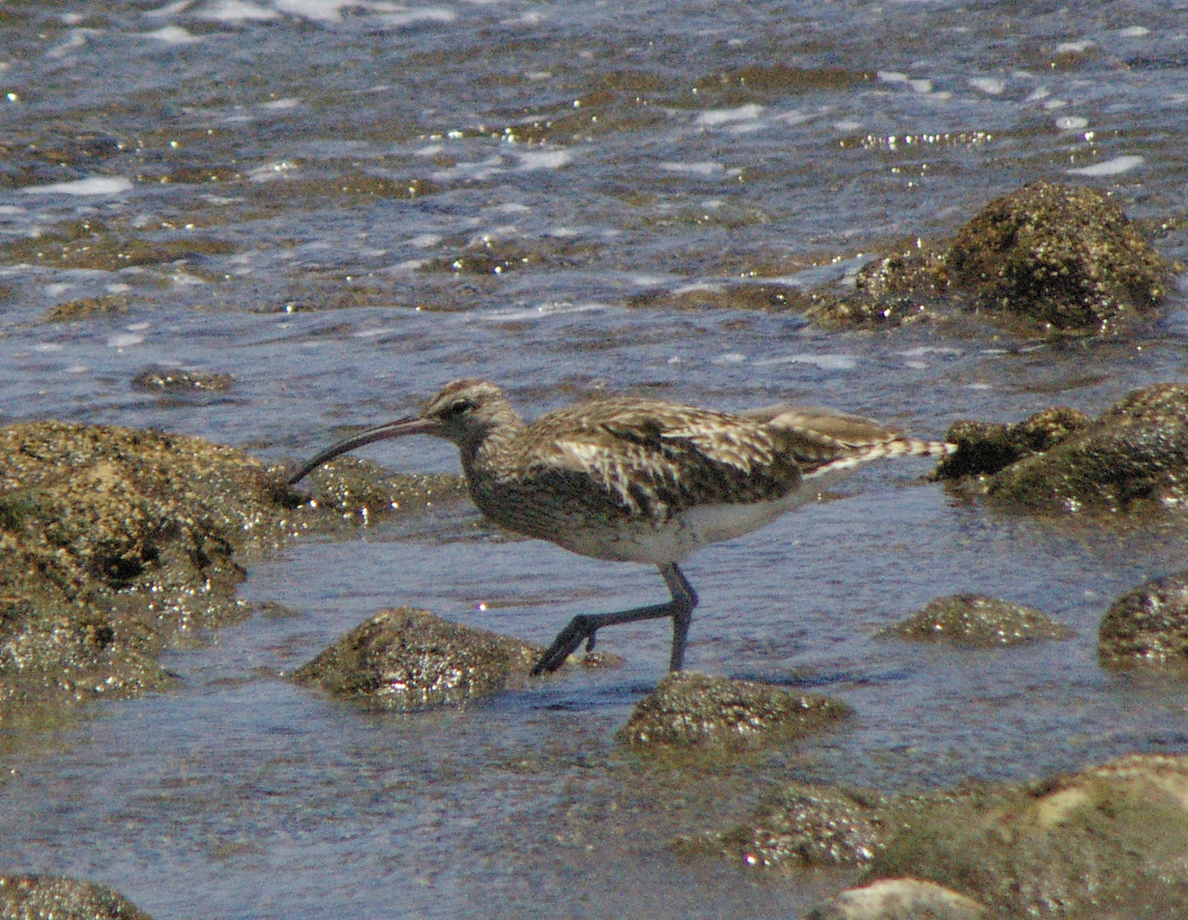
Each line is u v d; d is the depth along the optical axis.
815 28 31.48
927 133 26.80
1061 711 9.38
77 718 10.16
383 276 22.91
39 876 7.02
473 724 9.84
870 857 7.50
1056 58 29.55
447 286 22.61
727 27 31.77
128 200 25.53
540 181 26.22
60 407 18.34
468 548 14.34
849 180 25.52
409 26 32.53
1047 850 6.82
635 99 29.03
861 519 14.13
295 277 22.97
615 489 11.00
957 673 10.16
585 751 9.26
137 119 28.56
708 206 24.92
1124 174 24.66
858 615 11.54
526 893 7.38
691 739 9.25
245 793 8.77
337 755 9.34
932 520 13.94
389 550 14.43
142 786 8.91
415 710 10.16
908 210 24.22
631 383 18.61
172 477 15.13
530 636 11.63
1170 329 19.70
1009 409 17.16
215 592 13.12
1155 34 30.22
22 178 26.14
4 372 19.58
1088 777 7.15
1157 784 7.04
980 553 12.84
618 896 7.30
